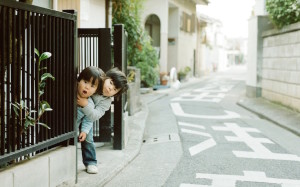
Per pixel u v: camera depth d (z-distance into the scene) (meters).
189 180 5.58
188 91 22.41
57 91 4.55
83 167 5.91
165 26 25.56
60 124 4.63
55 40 4.50
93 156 5.62
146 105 14.66
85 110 4.95
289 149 7.68
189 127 10.14
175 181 5.54
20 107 3.91
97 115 5.04
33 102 4.18
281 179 5.65
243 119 11.87
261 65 17.20
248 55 19.14
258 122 11.33
